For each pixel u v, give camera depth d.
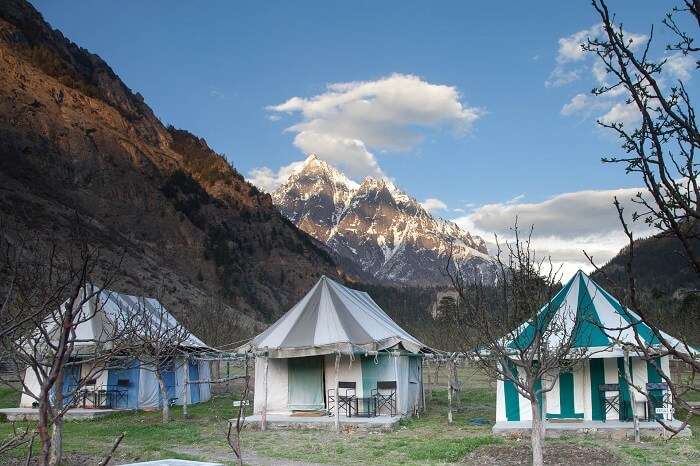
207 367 30.00
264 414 19.45
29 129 128.75
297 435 18.31
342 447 15.88
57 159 128.12
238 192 188.38
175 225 141.75
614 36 3.05
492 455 13.85
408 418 21.77
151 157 162.62
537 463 12.18
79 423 21.39
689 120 2.93
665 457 13.50
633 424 17.25
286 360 22.55
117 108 181.75
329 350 20.23
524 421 18.95
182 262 131.00
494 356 14.04
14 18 184.62
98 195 130.00
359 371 21.91
